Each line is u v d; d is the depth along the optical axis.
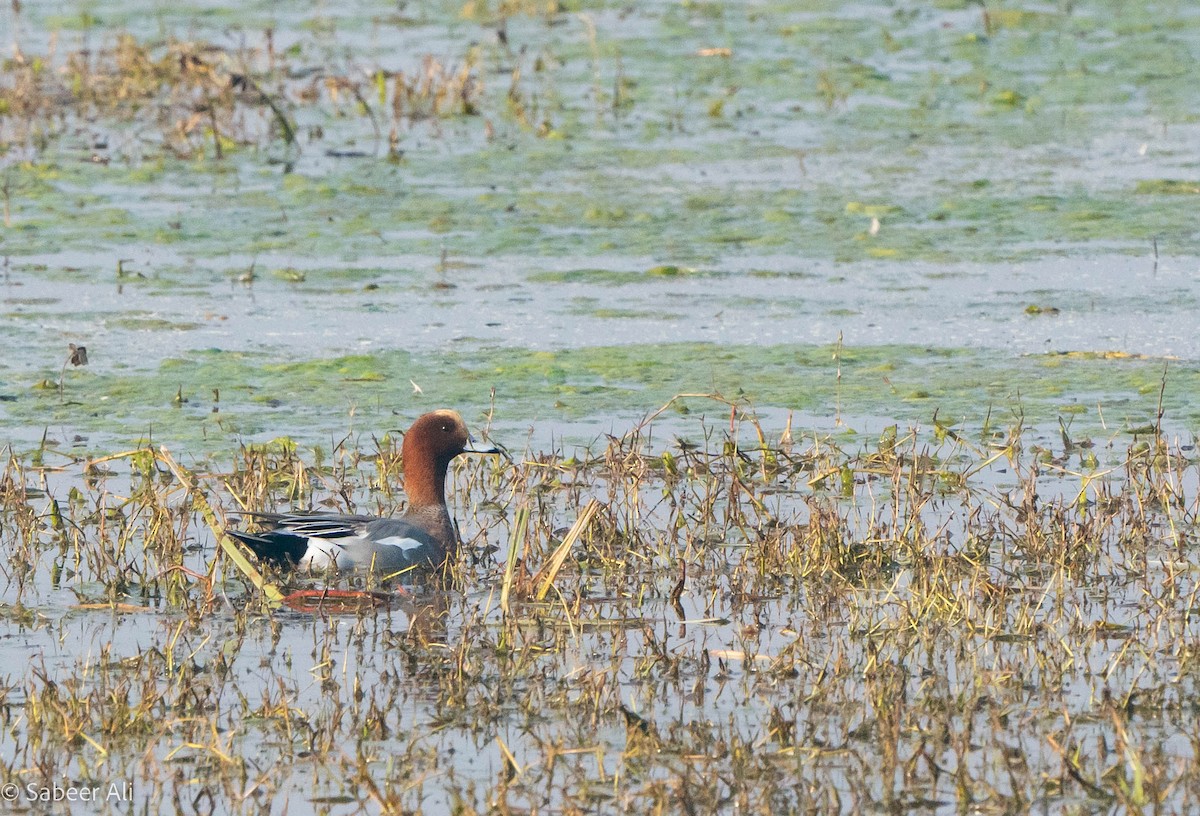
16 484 13.89
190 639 10.86
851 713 9.62
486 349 17.94
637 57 32.81
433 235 22.45
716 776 8.77
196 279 20.48
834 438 15.17
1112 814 8.37
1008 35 34.62
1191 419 15.51
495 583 12.13
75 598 11.65
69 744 9.20
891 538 12.66
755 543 12.52
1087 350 17.83
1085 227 22.77
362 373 17.09
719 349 17.95
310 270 20.89
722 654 10.54
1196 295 19.83
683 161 26.22
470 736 9.33
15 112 28.25
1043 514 12.93
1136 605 11.41
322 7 36.97
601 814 8.45
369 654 10.60
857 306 19.52
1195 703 9.66
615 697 9.85
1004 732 9.32
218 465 14.44
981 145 27.22
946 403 16.14
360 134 27.64
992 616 11.10
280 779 8.84
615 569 12.35
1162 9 36.88
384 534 12.32
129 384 16.70
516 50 33.16
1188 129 28.08
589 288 20.31
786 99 30.02
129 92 29.25
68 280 20.31
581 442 15.13
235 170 25.44
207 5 37.09
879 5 37.31
